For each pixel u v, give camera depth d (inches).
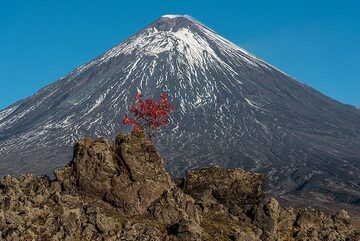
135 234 1462.8
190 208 1600.6
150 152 1670.8
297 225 1750.7
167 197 1594.5
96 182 1616.6
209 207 1749.5
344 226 1784.0
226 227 1646.2
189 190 1791.3
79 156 1662.2
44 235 1416.1
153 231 1482.5
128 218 1557.6
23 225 1433.3
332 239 1715.1
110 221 1472.7
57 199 1550.2
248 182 1775.3
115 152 1673.2
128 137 1694.1
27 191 1621.6
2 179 1637.6
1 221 1422.2
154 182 1621.6
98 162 1627.7
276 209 1708.9
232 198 1769.2
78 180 1640.0
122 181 1610.5
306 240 1685.5
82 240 1429.6
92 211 1505.9
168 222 1562.5
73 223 1449.3
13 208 1486.2
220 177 1797.5
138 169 1624.0
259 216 1702.8
